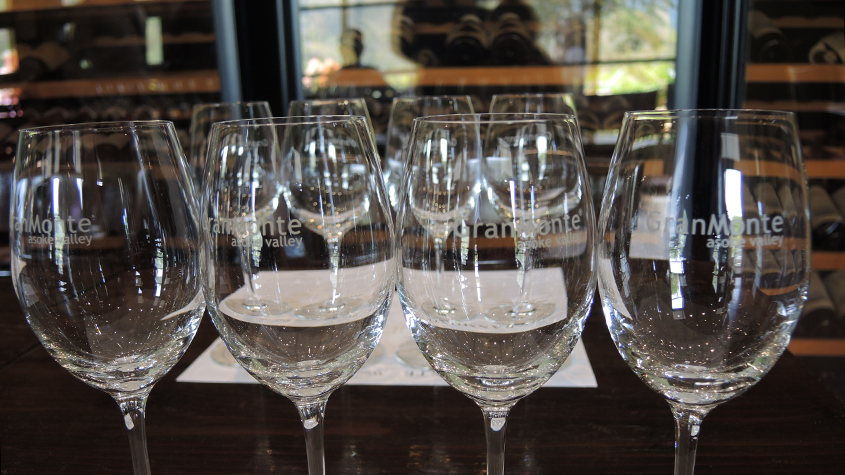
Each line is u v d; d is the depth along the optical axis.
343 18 1.57
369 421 0.46
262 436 0.45
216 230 0.30
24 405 0.50
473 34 1.55
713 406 0.30
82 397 0.52
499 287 0.29
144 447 0.35
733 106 1.40
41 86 1.70
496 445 0.31
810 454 0.41
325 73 1.59
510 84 1.56
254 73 1.50
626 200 0.29
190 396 0.50
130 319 0.32
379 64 1.59
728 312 0.28
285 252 0.30
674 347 0.29
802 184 0.28
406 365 0.54
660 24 1.50
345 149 0.30
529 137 0.28
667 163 0.28
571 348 0.31
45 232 0.31
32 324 0.33
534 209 0.29
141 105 1.69
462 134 0.29
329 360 0.31
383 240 0.32
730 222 0.27
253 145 0.30
